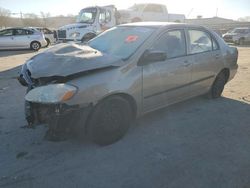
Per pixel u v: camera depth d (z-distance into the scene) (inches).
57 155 155.5
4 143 168.9
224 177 135.9
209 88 240.1
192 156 154.9
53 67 154.6
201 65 219.3
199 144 168.7
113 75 159.8
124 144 167.5
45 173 139.3
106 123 161.5
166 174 138.4
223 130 188.5
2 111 223.3
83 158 152.5
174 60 195.6
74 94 144.3
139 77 171.8
